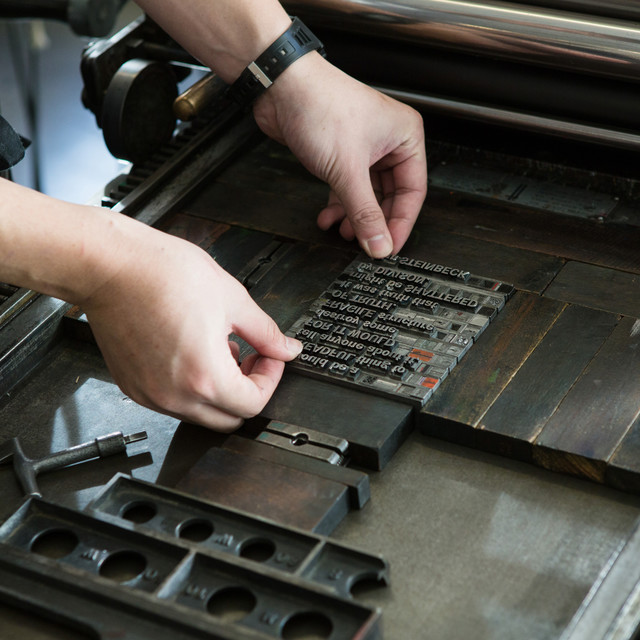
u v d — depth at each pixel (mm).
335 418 937
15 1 1751
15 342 1043
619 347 984
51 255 834
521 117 1228
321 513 832
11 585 777
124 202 1244
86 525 829
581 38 1124
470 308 1042
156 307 863
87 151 2840
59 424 998
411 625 758
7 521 828
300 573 758
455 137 1358
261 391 945
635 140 1162
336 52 1334
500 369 973
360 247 1179
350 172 1144
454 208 1239
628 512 844
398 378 964
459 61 1258
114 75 1345
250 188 1309
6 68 3178
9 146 1068
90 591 751
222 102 1428
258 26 1134
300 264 1159
